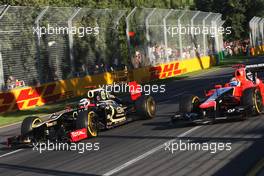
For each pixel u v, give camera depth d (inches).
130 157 992.2
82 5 3673.7
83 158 1029.8
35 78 2476.6
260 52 6195.9
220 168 841.5
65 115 1254.9
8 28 2358.5
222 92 1282.0
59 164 995.3
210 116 1259.2
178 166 880.3
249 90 1272.1
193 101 1293.1
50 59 2586.1
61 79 2645.2
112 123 1346.0
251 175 784.3
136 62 3378.4
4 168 1018.7
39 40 2504.9
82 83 2699.3
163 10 3683.6
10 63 2349.9
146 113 1464.1
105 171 895.7
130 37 3383.4
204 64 4197.8
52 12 2615.7
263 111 1355.8
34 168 985.5
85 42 2874.0
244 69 1348.4
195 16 4143.7
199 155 951.0
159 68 3467.0
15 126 1763.0
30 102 2315.5
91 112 1248.8
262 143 1005.2
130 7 4343.0
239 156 914.7
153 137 1186.0
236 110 1218.6
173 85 2844.5
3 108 2155.5
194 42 4156.0
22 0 2947.8
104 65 3014.3
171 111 1652.3
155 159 954.1
